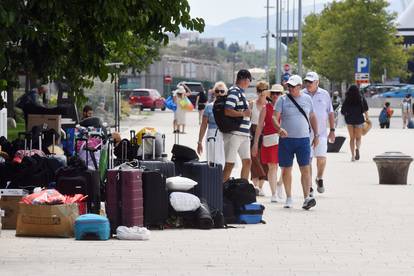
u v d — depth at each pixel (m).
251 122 47.19
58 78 38.12
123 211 33.84
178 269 26.91
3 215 34.12
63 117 54.94
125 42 38.91
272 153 44.41
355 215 40.09
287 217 39.28
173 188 35.97
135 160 36.53
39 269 26.70
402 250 30.84
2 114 59.97
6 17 31.94
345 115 71.44
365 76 107.38
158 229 35.31
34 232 33.31
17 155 39.69
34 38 34.38
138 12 36.16
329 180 56.72
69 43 36.59
